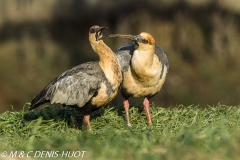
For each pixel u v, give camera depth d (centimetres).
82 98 1161
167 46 2588
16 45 2672
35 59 2595
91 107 1180
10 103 2389
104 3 2678
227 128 1123
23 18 2725
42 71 2541
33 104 1209
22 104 2391
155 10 2648
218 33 2577
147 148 925
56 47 2664
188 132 1004
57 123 1230
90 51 2652
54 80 1201
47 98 1188
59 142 978
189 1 2655
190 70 2486
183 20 2617
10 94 2414
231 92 2367
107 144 952
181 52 2569
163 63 1255
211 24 2605
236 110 1291
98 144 966
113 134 1059
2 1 2739
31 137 1105
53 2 2731
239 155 875
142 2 2655
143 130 1158
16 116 1288
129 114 1316
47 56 2616
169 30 2611
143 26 2603
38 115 1273
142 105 1381
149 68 1212
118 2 2661
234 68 2475
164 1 2655
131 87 1245
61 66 2580
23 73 2528
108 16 2664
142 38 1198
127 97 1270
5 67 2544
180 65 2508
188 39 2581
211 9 2630
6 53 2630
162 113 1311
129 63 1236
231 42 2558
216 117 1251
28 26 2720
